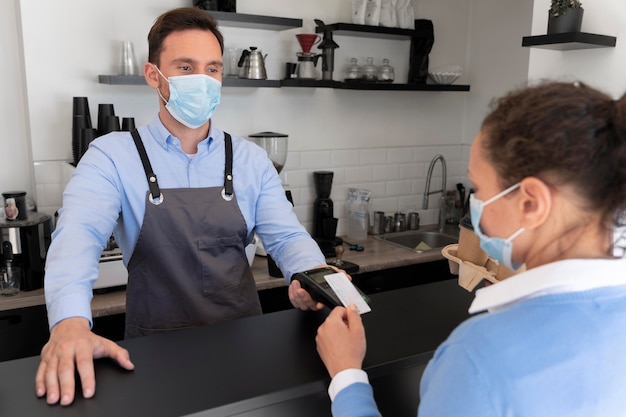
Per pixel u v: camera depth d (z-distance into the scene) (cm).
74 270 122
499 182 70
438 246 357
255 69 282
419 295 137
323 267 128
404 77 355
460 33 369
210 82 159
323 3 317
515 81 343
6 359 231
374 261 296
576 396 63
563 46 220
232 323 118
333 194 342
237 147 174
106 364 99
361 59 337
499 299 70
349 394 83
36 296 231
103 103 269
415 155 369
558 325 64
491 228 73
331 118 332
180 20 157
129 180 158
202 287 164
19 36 256
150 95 281
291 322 119
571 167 62
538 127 63
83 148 245
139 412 84
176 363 100
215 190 166
